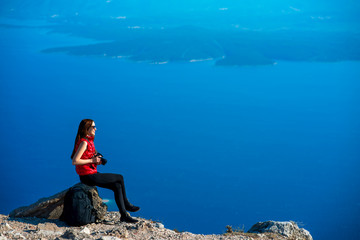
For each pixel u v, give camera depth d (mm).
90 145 8383
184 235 7973
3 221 8203
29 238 7305
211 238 7977
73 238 7344
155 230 8164
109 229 8078
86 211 8305
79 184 8484
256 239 8344
